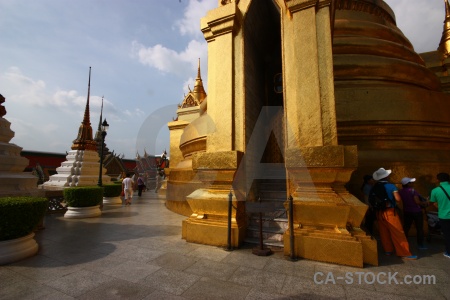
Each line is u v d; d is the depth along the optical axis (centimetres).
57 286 312
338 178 428
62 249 464
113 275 345
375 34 889
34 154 2875
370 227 539
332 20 580
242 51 549
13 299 280
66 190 821
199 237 495
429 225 513
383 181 459
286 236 422
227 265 380
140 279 332
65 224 710
